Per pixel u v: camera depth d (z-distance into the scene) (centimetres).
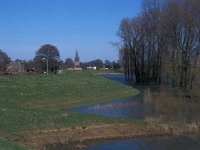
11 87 5259
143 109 4553
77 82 6938
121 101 5553
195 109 4409
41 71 12025
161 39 8506
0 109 3161
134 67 10181
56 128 2781
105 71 17512
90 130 2839
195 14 6956
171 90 6397
